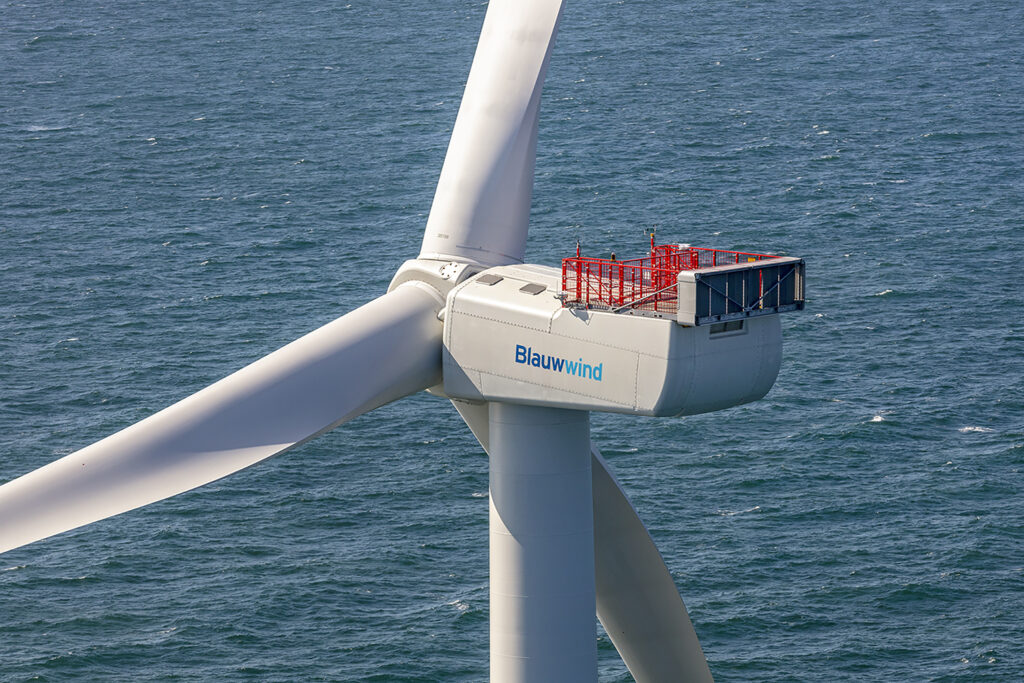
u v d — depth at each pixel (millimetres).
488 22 46719
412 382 44500
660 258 41406
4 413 133625
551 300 42031
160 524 112000
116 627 98438
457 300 43625
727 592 101688
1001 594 100375
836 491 115875
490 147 45844
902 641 95312
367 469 121312
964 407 130625
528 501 43844
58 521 39719
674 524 111312
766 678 91688
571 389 41250
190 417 41438
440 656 94500
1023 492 114688
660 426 127750
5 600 101625
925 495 114562
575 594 44406
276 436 42094
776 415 129625
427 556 107625
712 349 39406
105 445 40688
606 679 93750
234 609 100250
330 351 43188
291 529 111625
